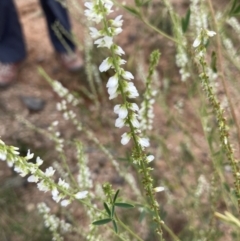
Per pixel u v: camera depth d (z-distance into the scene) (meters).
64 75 3.02
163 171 2.21
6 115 2.78
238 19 2.70
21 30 2.98
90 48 2.09
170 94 2.76
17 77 3.05
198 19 1.33
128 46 3.11
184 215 2.06
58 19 2.81
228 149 0.90
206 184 1.80
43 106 2.83
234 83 1.73
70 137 2.57
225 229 1.94
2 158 0.75
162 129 2.53
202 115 1.43
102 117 2.61
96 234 1.29
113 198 0.86
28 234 2.00
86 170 1.27
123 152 2.26
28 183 2.33
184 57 1.38
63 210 1.76
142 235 1.95
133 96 0.68
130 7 1.14
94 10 0.65
